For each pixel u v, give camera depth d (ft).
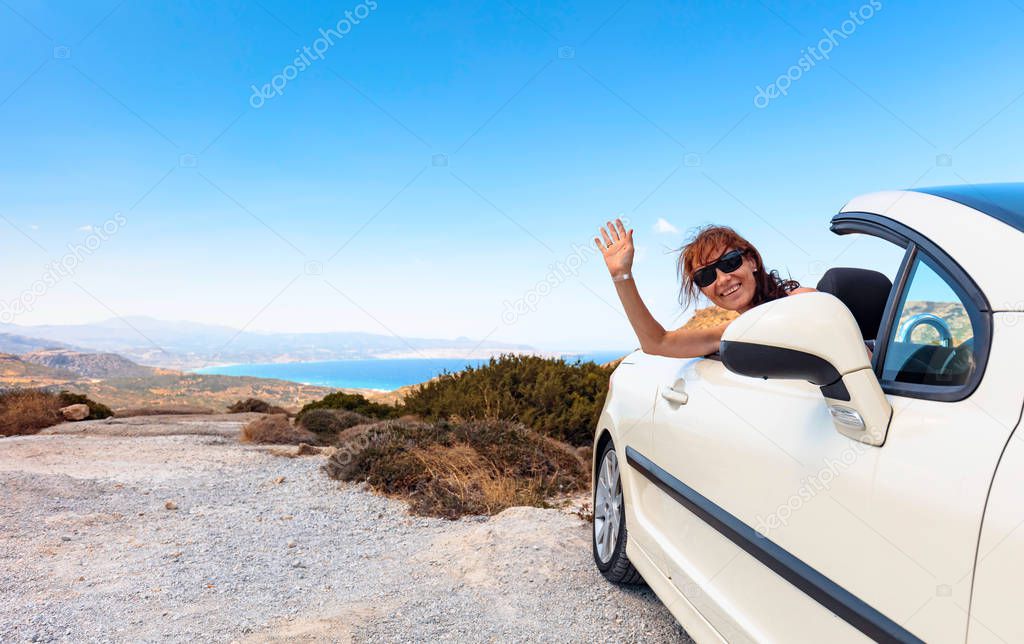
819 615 5.84
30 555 14.57
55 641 10.24
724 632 7.58
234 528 17.85
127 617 11.27
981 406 4.72
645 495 10.95
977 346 4.97
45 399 47.93
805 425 6.44
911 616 4.71
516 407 33.91
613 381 13.26
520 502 21.36
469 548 15.10
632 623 10.95
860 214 6.91
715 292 10.09
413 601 12.04
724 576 7.71
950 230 5.73
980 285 5.14
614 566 12.23
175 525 17.88
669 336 9.84
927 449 4.91
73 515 17.99
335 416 42.32
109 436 37.65
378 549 16.17
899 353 5.94
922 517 4.70
